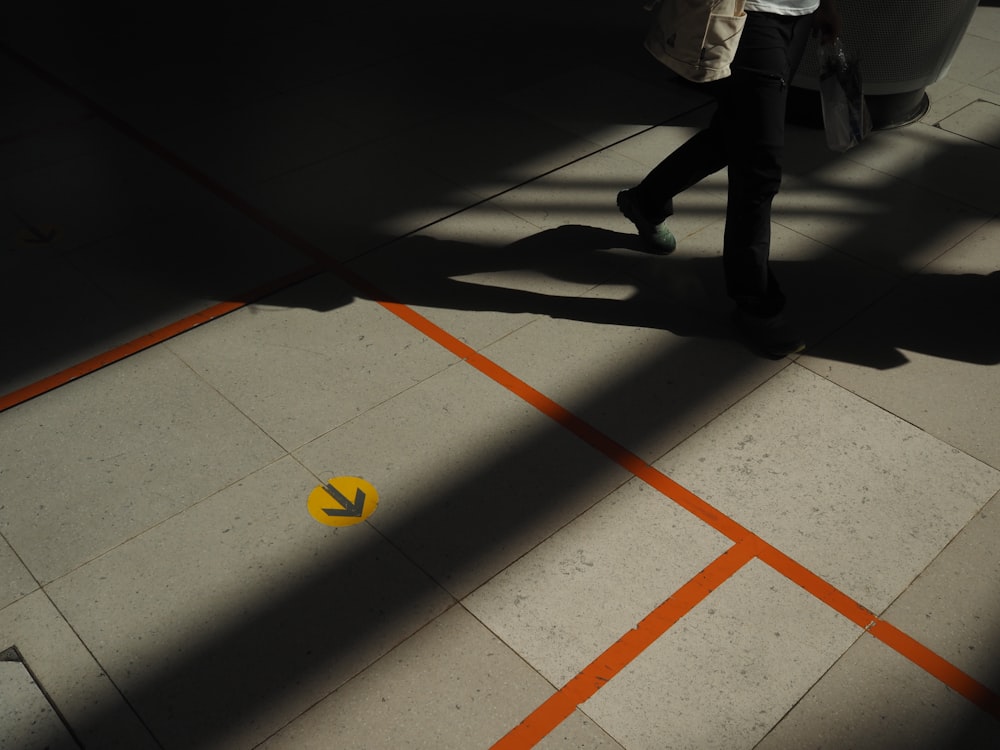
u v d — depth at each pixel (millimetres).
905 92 5566
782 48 3551
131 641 2906
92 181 5016
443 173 5172
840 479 3486
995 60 6480
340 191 5004
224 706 2744
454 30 6672
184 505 3326
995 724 2756
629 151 5395
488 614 2996
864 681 2854
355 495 3367
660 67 6262
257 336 4051
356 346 4012
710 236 4746
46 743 2652
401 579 3096
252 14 6852
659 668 2865
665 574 3135
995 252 4660
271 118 5621
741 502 3385
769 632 2977
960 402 3818
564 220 4832
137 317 4137
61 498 3344
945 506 3400
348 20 6789
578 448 3568
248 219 4770
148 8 6910
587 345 4047
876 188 5133
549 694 2791
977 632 2998
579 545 3217
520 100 5863
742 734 2711
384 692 2785
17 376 3830
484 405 3740
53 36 6496
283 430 3615
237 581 3082
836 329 4172
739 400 3799
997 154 5453
